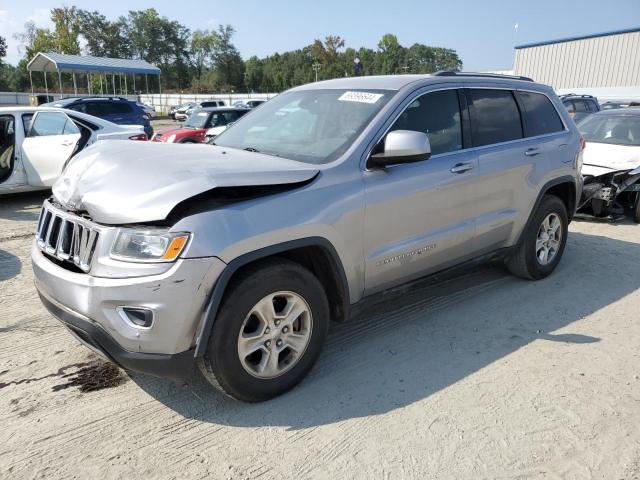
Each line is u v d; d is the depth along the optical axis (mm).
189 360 2701
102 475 2492
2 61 77188
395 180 3469
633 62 29625
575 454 2662
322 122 3727
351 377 3361
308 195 3047
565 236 5262
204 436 2781
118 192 2764
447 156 3889
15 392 3160
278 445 2713
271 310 2932
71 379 3312
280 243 2879
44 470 2518
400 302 4555
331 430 2834
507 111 4562
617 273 5398
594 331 4055
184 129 15062
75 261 2812
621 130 8195
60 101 15797
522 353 3691
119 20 97688
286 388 3117
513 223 4527
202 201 2748
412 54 104250
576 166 5184
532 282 5082
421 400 3113
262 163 3102
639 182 7352
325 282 3346
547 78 33969
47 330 3988
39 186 8438
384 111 3562
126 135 9094
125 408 3020
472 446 2711
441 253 3906
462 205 3986
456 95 4102
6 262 5598
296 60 106000
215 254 2629
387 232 3465
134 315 2615
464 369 3471
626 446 2725
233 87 105875
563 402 3100
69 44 68875
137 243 2592
